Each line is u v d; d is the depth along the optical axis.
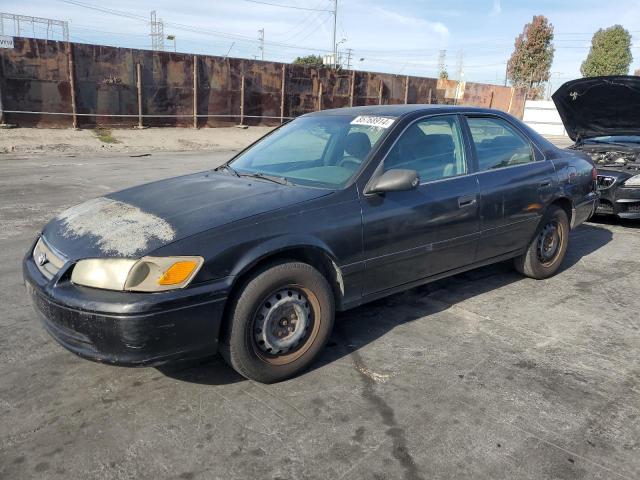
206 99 21.28
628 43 53.94
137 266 2.68
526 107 34.31
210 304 2.80
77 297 2.71
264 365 3.08
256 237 2.97
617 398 3.05
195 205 3.23
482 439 2.67
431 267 3.94
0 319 3.98
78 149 16.55
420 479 2.39
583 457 2.54
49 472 2.41
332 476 2.40
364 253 3.44
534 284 4.97
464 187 4.07
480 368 3.38
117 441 2.63
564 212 5.07
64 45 17.66
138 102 19.64
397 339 3.78
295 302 3.16
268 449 2.58
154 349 2.71
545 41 50.53
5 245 5.92
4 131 16.78
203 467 2.45
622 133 7.95
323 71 24.11
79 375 3.23
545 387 3.16
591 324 4.09
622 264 5.66
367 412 2.89
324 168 3.73
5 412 2.85
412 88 27.53
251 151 4.45
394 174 3.40
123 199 3.54
